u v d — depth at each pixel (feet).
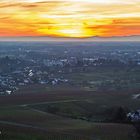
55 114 380.78
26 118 330.13
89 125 297.74
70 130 275.80
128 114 356.59
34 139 238.89
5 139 234.17
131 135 258.78
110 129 279.69
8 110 378.73
